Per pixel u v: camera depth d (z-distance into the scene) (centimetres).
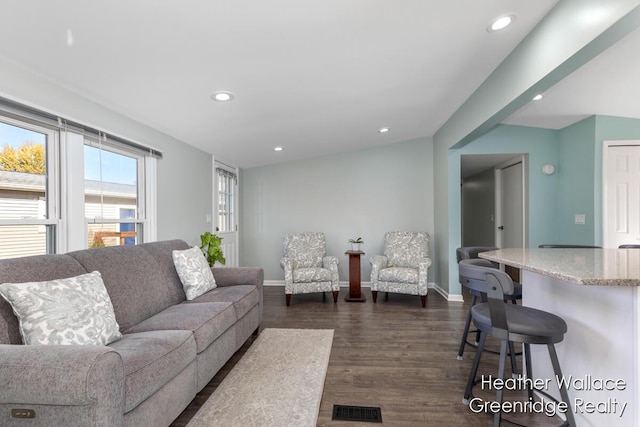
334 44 204
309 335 306
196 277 267
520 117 372
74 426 108
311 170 540
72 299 154
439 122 435
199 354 191
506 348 146
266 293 484
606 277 117
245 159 486
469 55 245
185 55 195
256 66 219
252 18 168
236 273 311
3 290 138
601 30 158
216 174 448
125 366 133
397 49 222
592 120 358
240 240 538
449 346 279
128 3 146
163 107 265
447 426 173
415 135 498
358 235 532
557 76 203
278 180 546
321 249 492
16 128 191
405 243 475
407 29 199
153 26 164
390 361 250
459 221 433
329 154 536
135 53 186
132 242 288
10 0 135
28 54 173
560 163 412
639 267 140
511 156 452
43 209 206
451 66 261
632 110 335
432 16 188
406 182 523
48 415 109
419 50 228
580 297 160
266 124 344
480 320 157
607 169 352
